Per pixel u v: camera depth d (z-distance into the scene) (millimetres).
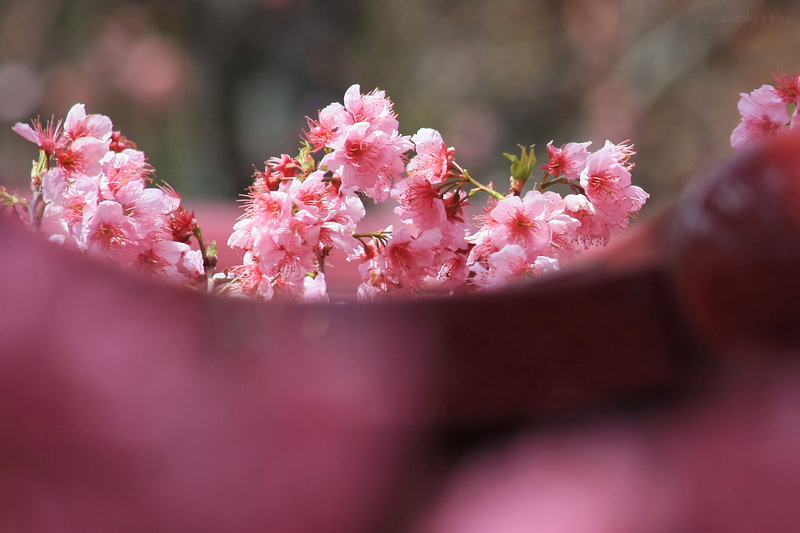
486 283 1514
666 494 495
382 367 557
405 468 543
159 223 1563
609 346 536
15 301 526
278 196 1571
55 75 10852
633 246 574
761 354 505
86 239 1483
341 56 11375
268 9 10852
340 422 550
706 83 8719
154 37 10781
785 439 495
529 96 11406
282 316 555
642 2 10258
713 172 531
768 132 1496
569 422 536
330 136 1672
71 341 527
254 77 10977
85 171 1601
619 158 1613
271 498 540
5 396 523
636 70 9945
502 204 1569
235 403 542
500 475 524
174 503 535
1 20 10992
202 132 10828
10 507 525
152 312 540
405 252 1587
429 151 1642
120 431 532
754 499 489
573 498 500
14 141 7992
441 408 550
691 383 527
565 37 11242
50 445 526
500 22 11734
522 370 540
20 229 543
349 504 544
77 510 530
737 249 503
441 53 11812
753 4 7312
